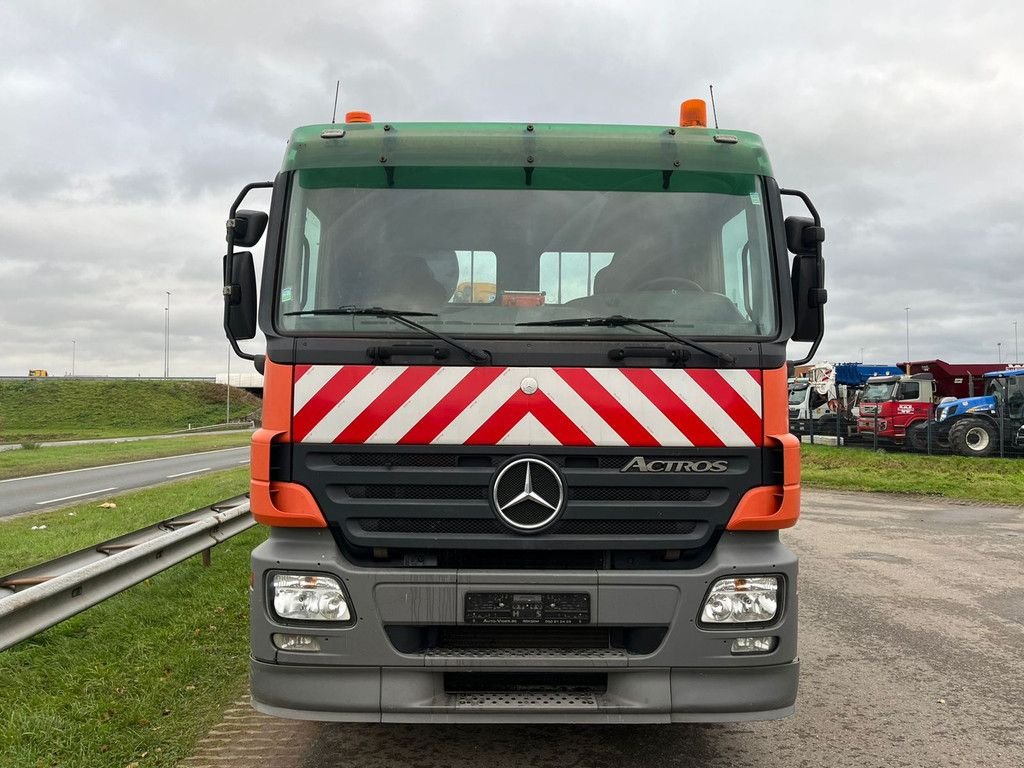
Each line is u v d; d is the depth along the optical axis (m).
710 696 3.48
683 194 3.98
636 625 3.47
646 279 3.90
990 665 5.53
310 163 3.94
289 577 3.50
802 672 5.40
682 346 3.67
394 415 3.57
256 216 4.07
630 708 3.44
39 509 15.40
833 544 10.33
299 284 3.79
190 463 28.25
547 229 3.92
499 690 3.53
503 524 3.52
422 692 3.43
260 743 4.16
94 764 3.83
